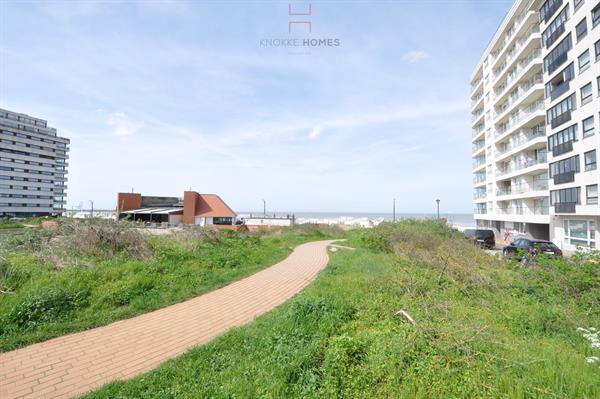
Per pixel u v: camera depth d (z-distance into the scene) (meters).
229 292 7.48
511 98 32.16
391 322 4.79
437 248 10.84
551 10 23.91
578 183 20.53
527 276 7.67
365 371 3.39
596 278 6.20
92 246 8.90
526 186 29.19
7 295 5.66
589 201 19.62
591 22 19.34
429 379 3.22
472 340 3.98
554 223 23.83
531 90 26.47
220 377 3.50
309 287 7.74
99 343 4.60
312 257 13.55
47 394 3.38
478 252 10.30
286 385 3.26
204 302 6.65
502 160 34.62
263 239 19.69
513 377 3.23
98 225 9.61
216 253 11.17
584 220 20.81
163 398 3.13
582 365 3.52
